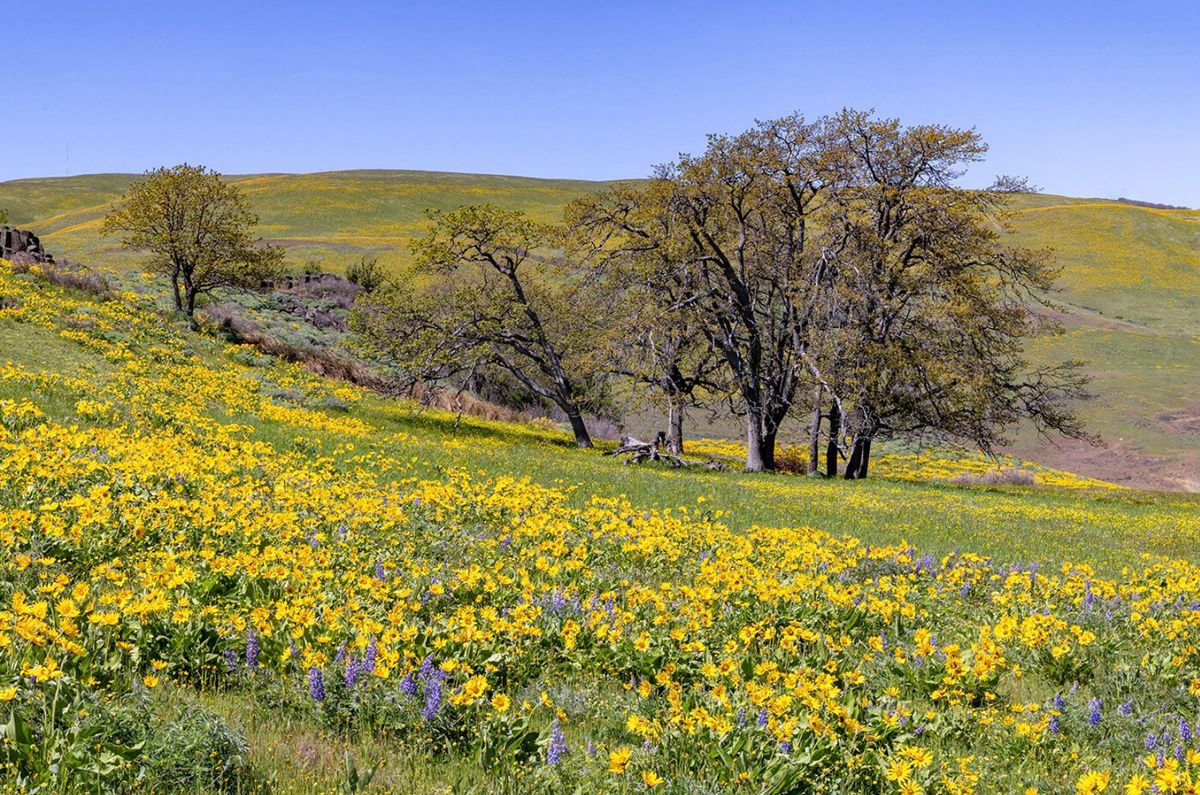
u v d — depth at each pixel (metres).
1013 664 8.69
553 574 9.95
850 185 35.88
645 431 60.53
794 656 7.73
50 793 4.18
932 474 50.44
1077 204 157.62
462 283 52.50
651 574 11.35
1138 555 19.64
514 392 53.25
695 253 37.31
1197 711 7.65
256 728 5.53
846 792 5.45
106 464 12.78
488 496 15.80
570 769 5.34
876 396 34.69
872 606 9.69
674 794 5.11
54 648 5.44
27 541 8.29
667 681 6.58
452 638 6.82
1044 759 6.38
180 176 38.25
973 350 35.94
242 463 15.75
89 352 27.75
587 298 38.38
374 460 20.61
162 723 4.88
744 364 38.25
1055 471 53.91
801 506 22.75
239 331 39.53
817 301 34.88
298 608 6.58
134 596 6.83
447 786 5.01
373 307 40.31
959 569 12.75
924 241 36.53
